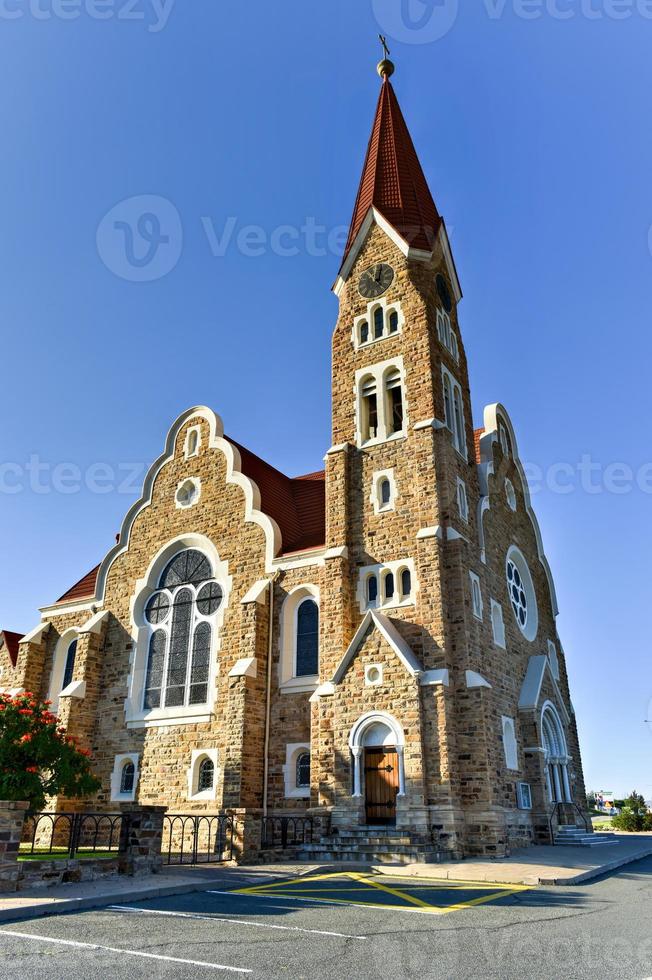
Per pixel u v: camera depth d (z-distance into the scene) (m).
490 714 26.02
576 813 35.78
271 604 30.62
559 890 17.03
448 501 28.80
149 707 32.47
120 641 34.50
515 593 35.72
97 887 15.52
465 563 27.92
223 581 32.59
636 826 49.09
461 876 19.03
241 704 28.14
